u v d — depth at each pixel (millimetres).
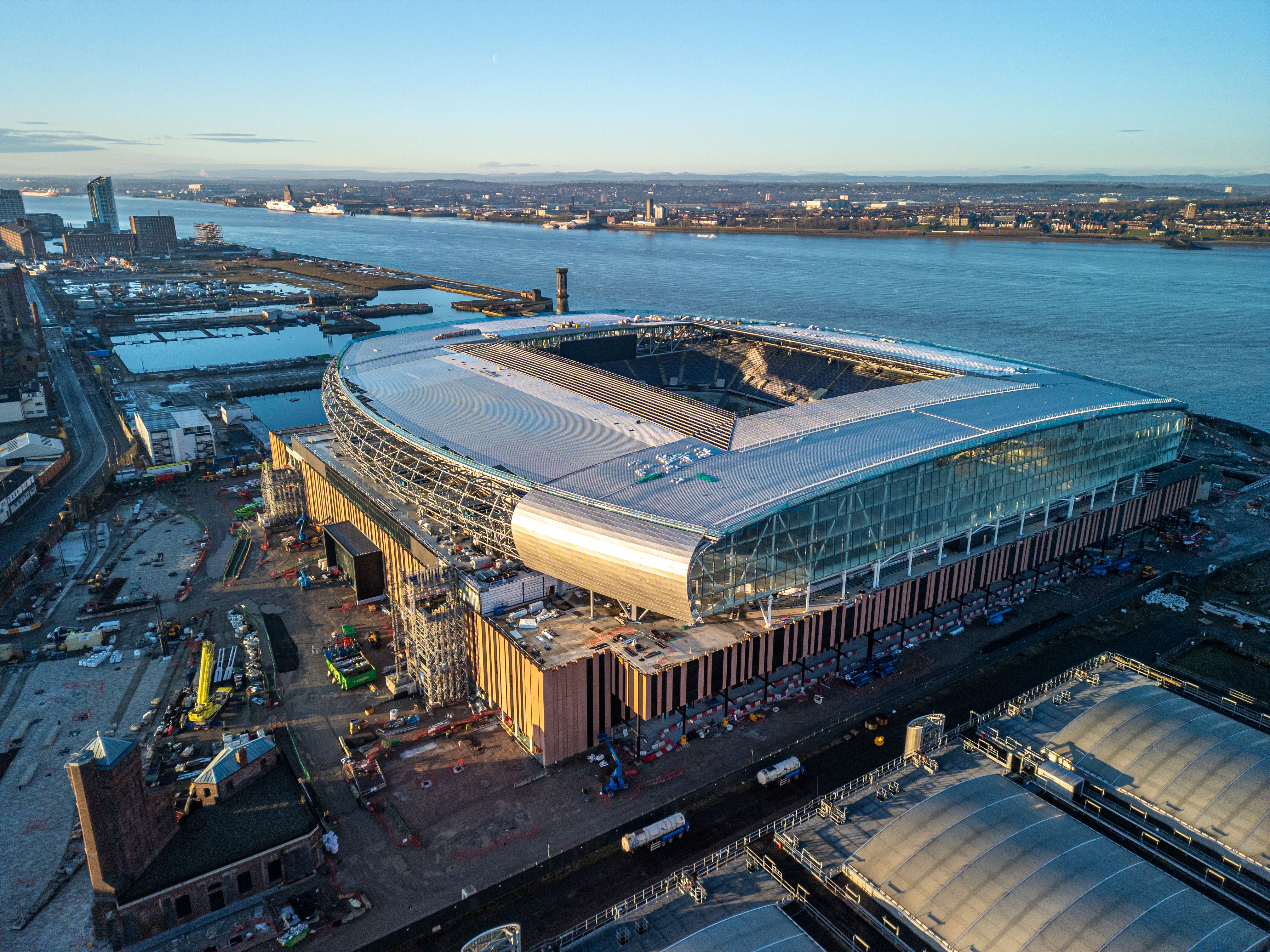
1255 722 111938
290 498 178500
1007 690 122250
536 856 91625
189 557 166125
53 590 151250
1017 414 142625
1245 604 148125
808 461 121625
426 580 116250
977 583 136250
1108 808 88750
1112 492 159500
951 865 77125
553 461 132000
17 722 113438
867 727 113625
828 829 84625
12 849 91625
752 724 115188
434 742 110812
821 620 117000
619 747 109625
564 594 123812
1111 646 133875
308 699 119938
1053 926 70000
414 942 81062
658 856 91250
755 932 71188
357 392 178125
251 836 85438
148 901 79312
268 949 80312
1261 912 76812
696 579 103938
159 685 122812
